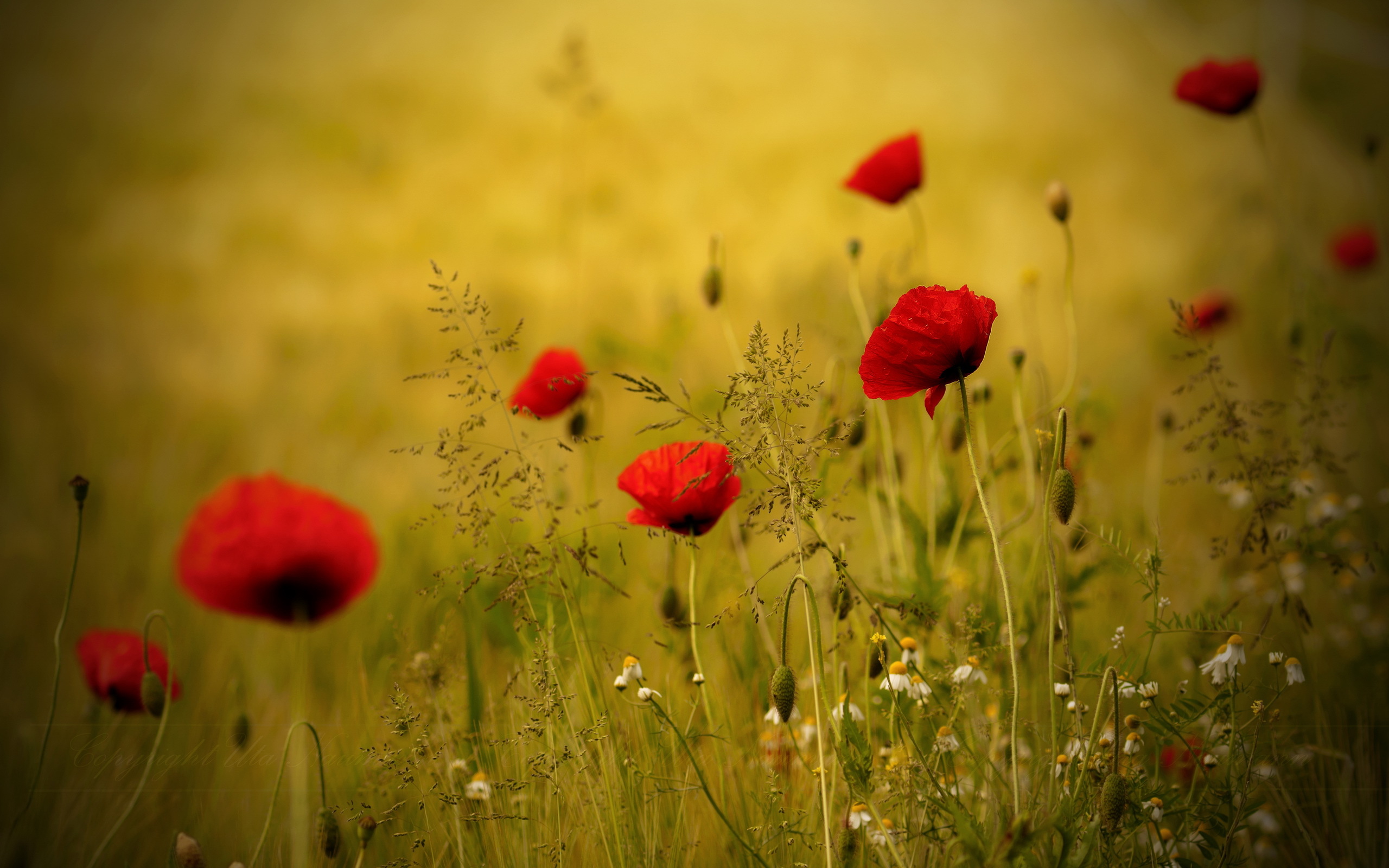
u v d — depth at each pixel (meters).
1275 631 1.77
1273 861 1.67
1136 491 2.03
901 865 1.56
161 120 8.67
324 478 2.61
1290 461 1.73
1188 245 4.61
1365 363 2.06
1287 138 6.67
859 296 1.82
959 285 4.55
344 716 1.77
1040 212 5.77
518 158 8.01
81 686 1.88
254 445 2.96
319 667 1.89
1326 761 1.70
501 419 2.94
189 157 7.98
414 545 1.99
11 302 5.05
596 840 1.63
